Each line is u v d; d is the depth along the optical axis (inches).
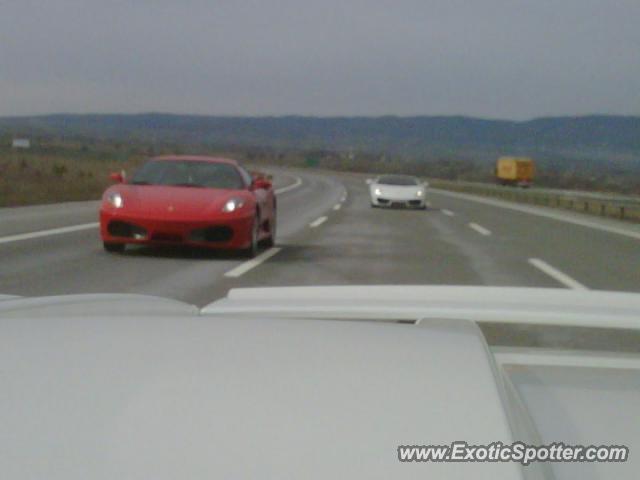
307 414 56.4
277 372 62.9
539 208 1398.9
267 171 3981.3
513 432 56.1
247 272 451.5
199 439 53.4
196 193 501.0
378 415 56.6
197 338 70.9
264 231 566.9
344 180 3078.2
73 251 514.3
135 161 2960.1
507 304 106.5
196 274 438.0
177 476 49.7
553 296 114.3
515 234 808.3
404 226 873.5
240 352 67.2
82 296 102.3
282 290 120.0
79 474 49.6
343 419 55.9
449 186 2576.3
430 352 68.1
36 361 64.0
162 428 54.5
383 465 51.4
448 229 848.3
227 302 108.9
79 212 844.6
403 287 121.2
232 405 57.4
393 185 1267.2
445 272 486.6
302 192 1847.9
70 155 3312.0
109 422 54.9
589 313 100.0
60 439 53.0
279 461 51.4
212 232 488.7
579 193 1994.3
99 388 59.5
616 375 83.7
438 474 50.7
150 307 98.3
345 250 594.9
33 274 416.2
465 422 55.9
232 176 526.3
